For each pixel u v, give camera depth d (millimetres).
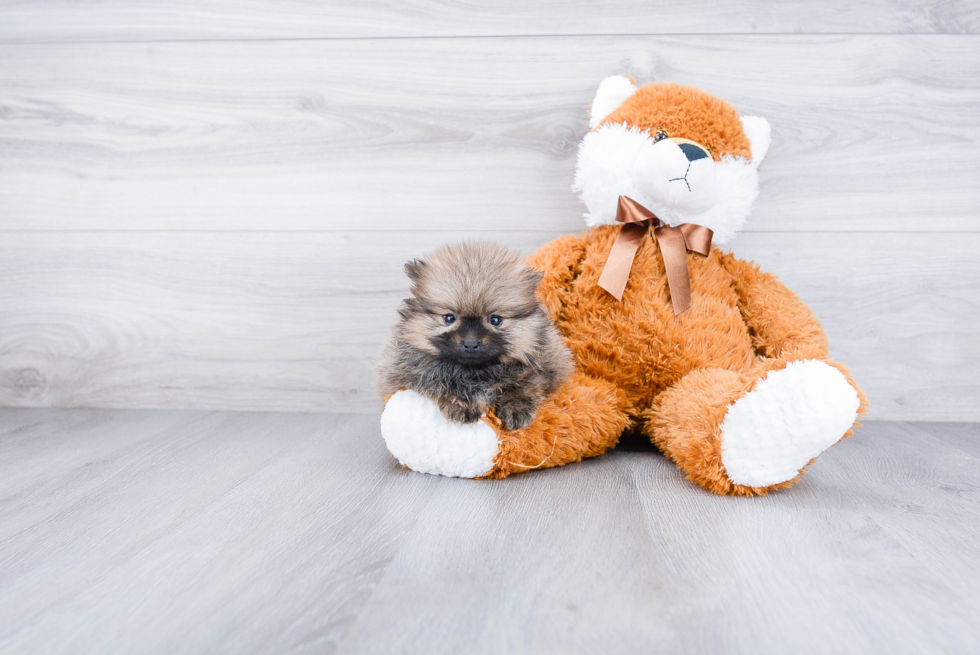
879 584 814
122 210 1747
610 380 1396
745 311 1454
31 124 1737
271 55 1685
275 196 1719
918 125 1603
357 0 1657
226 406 1784
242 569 860
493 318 1186
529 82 1651
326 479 1226
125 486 1186
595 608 760
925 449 1425
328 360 1751
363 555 900
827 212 1637
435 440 1193
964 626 723
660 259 1394
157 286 1761
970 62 1581
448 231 1698
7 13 1707
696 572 847
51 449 1418
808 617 740
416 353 1218
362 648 686
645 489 1169
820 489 1172
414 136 1682
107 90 1719
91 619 740
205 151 1718
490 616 744
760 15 1597
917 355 1652
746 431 1107
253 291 1745
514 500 1114
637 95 1427
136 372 1785
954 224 1618
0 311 1786
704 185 1312
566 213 1677
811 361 1117
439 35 1654
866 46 1590
